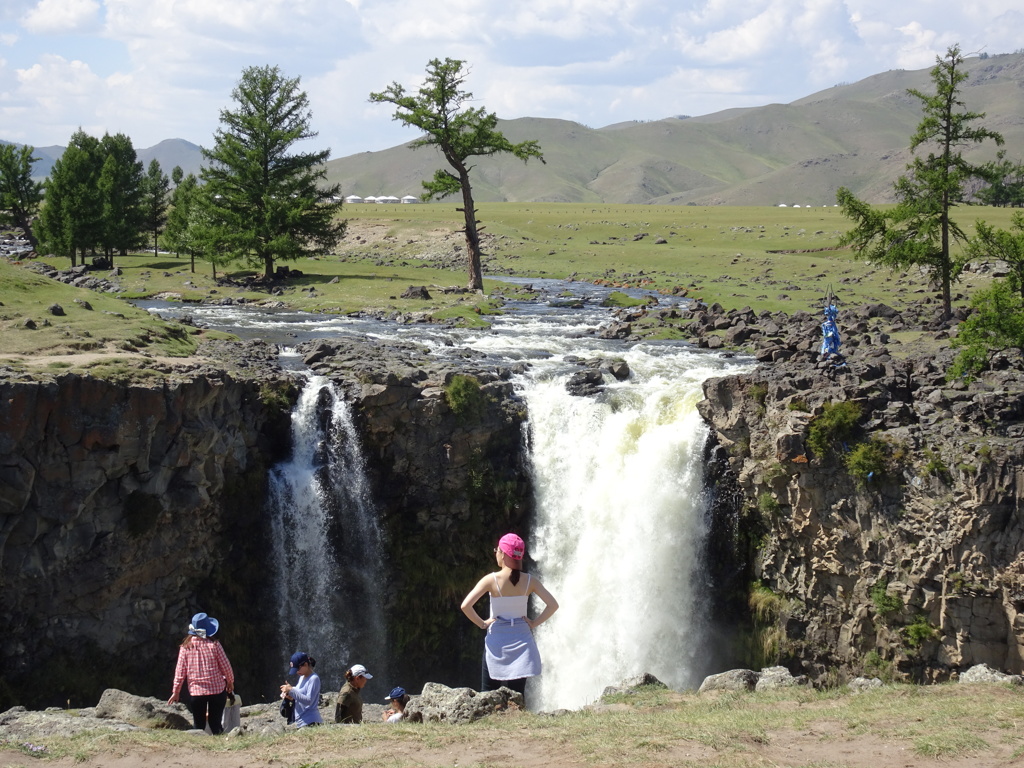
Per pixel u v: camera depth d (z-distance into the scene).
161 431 32.81
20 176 118.38
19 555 30.06
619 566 39.44
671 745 14.44
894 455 33.22
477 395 39.06
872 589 33.69
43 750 15.58
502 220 148.75
